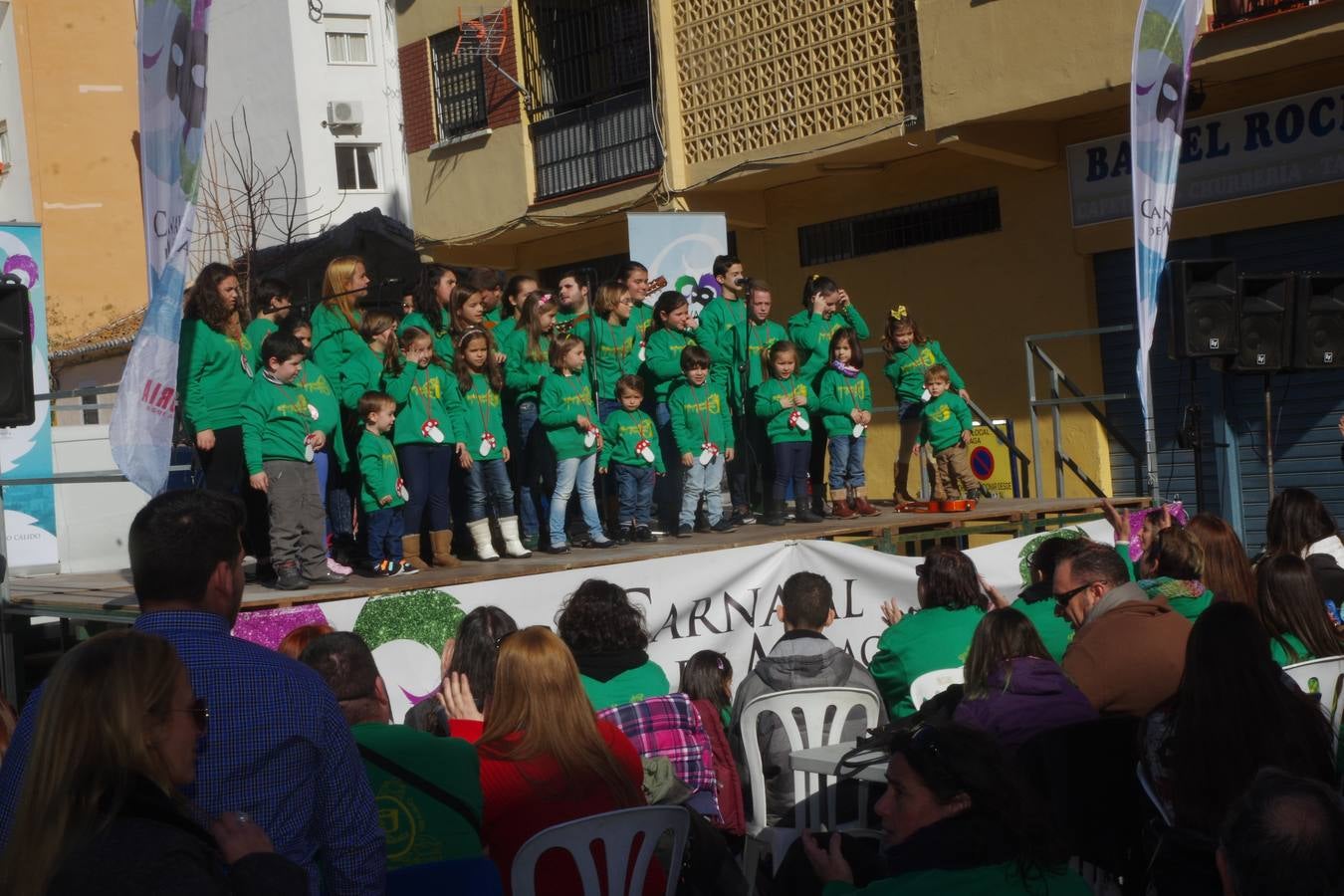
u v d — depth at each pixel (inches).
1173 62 351.6
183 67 251.1
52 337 999.6
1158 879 146.8
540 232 656.4
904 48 511.5
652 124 593.0
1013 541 370.3
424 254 696.4
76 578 346.3
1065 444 528.1
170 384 251.6
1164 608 202.1
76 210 1037.8
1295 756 148.6
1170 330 348.8
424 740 154.8
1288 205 461.1
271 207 1001.5
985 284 546.0
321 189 980.6
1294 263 470.0
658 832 167.5
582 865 161.0
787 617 243.4
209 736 117.0
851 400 384.8
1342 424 384.2
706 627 316.8
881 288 581.3
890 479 584.1
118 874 99.3
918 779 133.2
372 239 648.4
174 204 251.6
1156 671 192.7
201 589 124.6
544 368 347.6
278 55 1010.7
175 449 389.1
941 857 131.0
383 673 267.4
